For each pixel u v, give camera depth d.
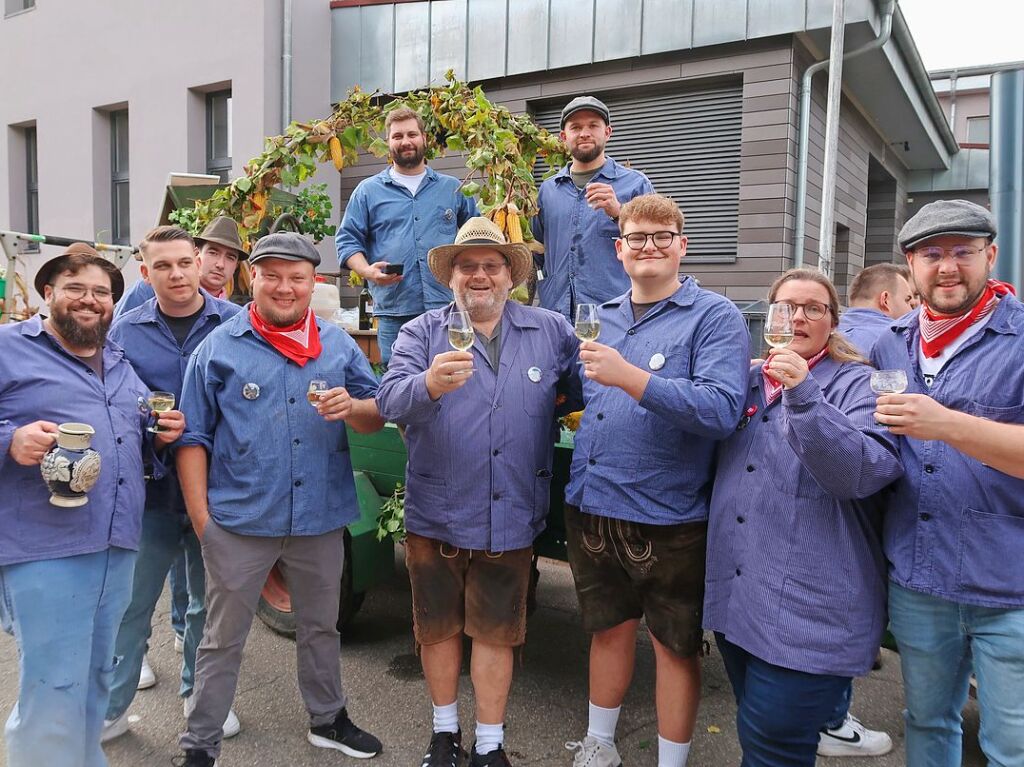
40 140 9.46
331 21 7.72
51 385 2.12
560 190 3.73
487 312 2.49
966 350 1.93
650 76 6.27
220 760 2.71
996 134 4.46
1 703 3.10
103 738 2.80
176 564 3.43
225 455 2.51
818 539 1.97
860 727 2.86
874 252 10.09
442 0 7.03
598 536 2.42
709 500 2.35
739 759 2.78
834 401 2.06
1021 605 1.80
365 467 3.69
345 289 7.75
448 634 2.57
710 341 2.25
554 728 2.98
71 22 8.96
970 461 1.87
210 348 2.54
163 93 8.17
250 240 4.31
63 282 2.12
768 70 5.82
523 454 2.50
